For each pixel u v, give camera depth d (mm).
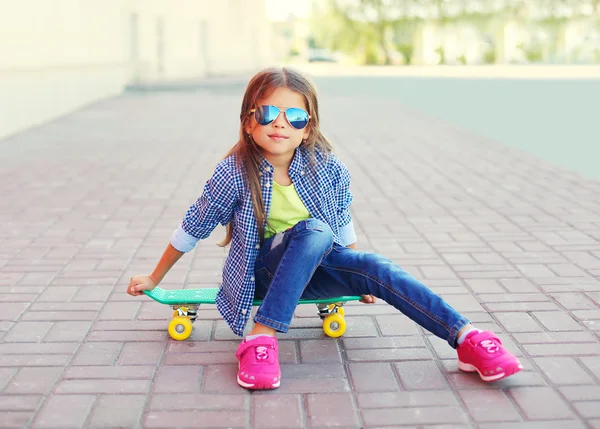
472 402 2498
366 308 3445
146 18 24234
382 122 12852
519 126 12000
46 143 9969
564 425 2336
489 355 2590
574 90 19047
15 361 2855
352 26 44688
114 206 5926
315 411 2447
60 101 14375
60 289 3768
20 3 11820
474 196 6262
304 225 2723
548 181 6887
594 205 5785
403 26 43594
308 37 57594
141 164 8164
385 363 2834
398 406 2479
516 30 39844
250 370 2596
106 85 19578
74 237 4910
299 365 2822
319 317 3316
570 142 9914
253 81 2762
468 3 41125
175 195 6398
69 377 2711
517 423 2354
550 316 3322
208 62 30422
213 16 30688
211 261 4332
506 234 4910
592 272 3996
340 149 9430
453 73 31922
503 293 3666
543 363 2807
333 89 23141
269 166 2793
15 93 11406
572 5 37812
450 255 4418
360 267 2807
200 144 9938
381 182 7008
